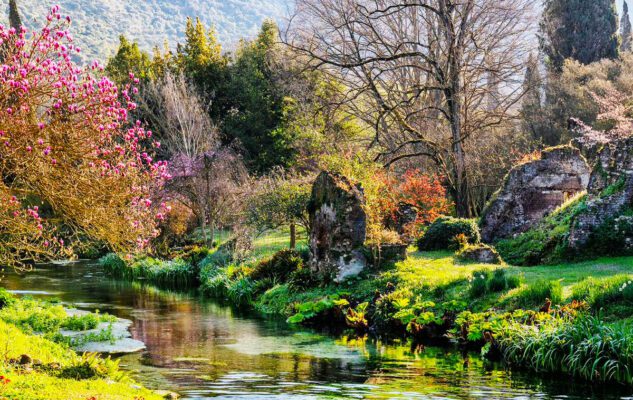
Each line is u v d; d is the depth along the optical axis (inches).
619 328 514.3
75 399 351.6
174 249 1530.5
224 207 1498.5
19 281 1250.6
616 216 858.1
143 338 693.9
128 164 523.8
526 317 589.6
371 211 914.1
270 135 2100.1
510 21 1414.9
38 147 465.4
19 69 452.4
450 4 1289.4
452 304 678.5
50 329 689.6
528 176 1117.1
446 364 561.6
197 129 1795.0
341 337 701.9
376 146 1734.7
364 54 1471.5
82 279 1301.7
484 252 914.7
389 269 866.8
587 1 2130.9
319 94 1866.4
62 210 501.7
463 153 1334.9
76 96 485.7
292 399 443.5
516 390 471.2
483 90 1450.5
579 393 462.3
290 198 1182.9
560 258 872.9
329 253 890.7
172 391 465.1
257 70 2266.2
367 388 476.7
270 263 1047.6
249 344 661.9
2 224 497.4
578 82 1803.6
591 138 1375.5
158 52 2610.7
